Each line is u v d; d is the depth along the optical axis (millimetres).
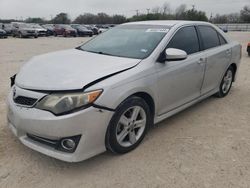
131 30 4441
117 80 3109
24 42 21516
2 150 3420
